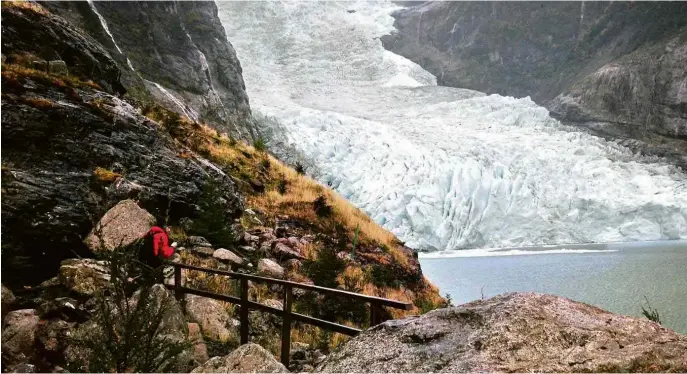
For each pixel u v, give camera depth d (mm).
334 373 3084
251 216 13375
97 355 4289
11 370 5172
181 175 10852
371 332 3383
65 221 7746
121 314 4449
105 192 8703
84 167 8891
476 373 2572
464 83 136250
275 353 6930
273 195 16016
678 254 41656
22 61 10336
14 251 7094
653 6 116875
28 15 11859
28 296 6773
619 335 2842
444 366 2752
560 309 3127
